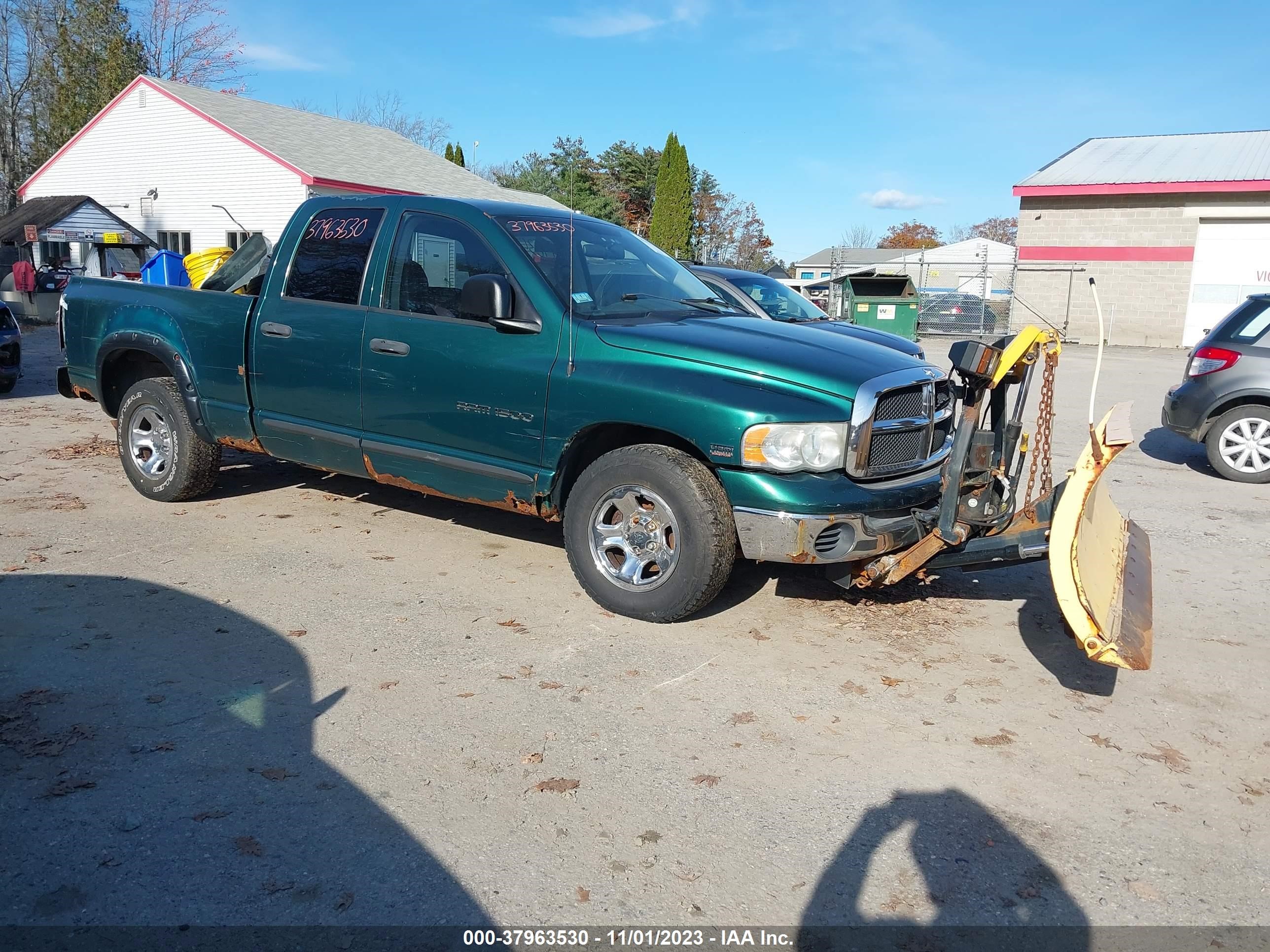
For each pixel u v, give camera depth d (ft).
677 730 12.09
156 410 20.94
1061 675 14.16
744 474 14.08
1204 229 84.94
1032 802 10.80
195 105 92.68
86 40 134.92
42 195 106.11
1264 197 81.71
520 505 16.42
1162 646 15.46
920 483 14.90
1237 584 18.60
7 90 146.00
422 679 13.25
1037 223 90.89
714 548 14.38
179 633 14.40
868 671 14.05
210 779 10.61
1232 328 28.43
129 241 87.81
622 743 11.73
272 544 18.81
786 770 11.27
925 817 10.40
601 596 15.57
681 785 10.84
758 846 9.79
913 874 9.44
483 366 16.16
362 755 11.23
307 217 18.90
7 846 9.33
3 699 12.17
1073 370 60.75
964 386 14.26
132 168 98.43
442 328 16.67
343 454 18.38
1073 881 9.43
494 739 11.71
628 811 10.32
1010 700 13.32
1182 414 29.04
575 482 15.79
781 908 8.89
